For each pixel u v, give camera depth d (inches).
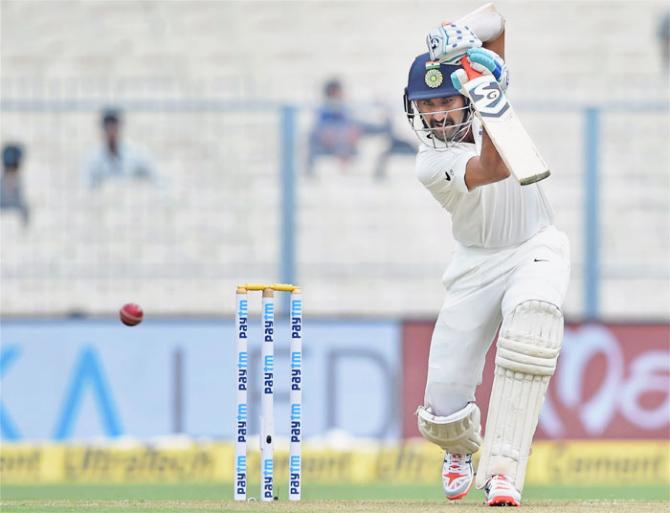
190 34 1989.4
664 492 1187.3
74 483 1293.1
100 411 1344.7
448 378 773.3
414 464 1341.0
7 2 1991.9
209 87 1942.7
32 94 1697.8
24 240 1561.3
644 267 1627.7
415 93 729.6
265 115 1604.3
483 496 1061.1
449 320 771.4
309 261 1683.1
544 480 1338.6
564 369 1357.0
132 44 1988.2
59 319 1346.0
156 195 1594.5
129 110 1462.8
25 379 1342.3
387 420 1353.3
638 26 1985.7
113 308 1582.2
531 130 1640.0
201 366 1352.1
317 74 1977.1
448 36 713.6
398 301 1678.2
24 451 1333.7
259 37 1984.5
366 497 1077.8
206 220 1600.6
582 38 1977.1
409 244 1686.8
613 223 1729.8
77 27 1994.3
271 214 1619.1
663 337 1364.4
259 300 1502.2
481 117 684.1
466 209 746.8
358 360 1354.6
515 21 1984.5
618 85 1961.1
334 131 1596.9
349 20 1991.9
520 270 744.3
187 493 1114.1
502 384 722.8
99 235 1571.1
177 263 1528.1
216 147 1620.3
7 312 1526.8
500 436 720.3
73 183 1574.8
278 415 1337.4
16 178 1561.3
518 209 748.6
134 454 1337.4
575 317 1412.4
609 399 1358.3
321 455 1336.1
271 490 756.0
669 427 1362.0
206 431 1349.7
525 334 714.8
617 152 1727.4
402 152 1662.2
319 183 1681.8
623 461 1353.3
